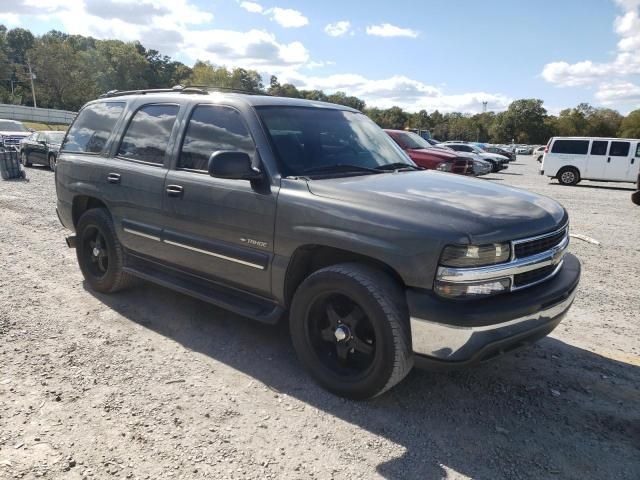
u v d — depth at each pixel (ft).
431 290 9.49
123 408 10.34
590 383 12.02
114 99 17.08
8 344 12.97
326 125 13.78
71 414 10.07
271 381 11.62
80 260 17.22
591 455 9.39
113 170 15.40
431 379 11.94
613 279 20.76
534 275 10.56
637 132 358.84
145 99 15.69
